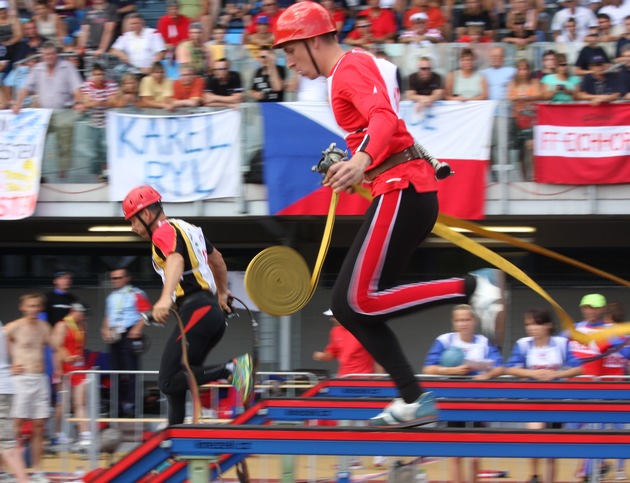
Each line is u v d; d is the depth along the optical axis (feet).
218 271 44.14
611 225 94.68
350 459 55.88
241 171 80.79
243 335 88.94
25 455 60.39
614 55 80.07
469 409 35.06
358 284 27.48
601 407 34.24
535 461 54.08
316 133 79.82
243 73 82.02
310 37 27.84
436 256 97.60
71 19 90.84
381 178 27.91
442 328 91.91
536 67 80.48
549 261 95.50
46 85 84.28
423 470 51.39
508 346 92.68
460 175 78.89
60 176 83.56
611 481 53.36
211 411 59.06
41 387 61.16
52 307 77.20
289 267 30.37
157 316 34.91
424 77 79.30
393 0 85.51
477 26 83.87
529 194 79.66
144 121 81.82
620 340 58.39
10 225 95.35
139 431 60.03
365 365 61.26
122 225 95.86
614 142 78.59
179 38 88.07
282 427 27.78
